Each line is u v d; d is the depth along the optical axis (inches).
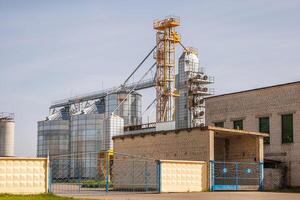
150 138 1638.8
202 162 1451.8
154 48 3398.1
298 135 1833.2
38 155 4097.0
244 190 1552.7
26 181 1142.3
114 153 1611.7
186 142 1530.5
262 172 1633.9
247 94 2026.3
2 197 979.9
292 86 1876.2
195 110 3009.4
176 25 3309.5
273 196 1204.5
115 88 4062.5
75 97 4389.8
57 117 4360.2
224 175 1535.4
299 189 1712.6
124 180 1646.2
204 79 3043.8
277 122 1907.0
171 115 3282.5
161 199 1027.9
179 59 3545.8
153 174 1544.0
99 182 1798.7
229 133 1576.0
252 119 1991.9
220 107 2121.1
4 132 4131.4
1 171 1115.9
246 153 1659.7
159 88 3319.4
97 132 3713.1
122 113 3973.9
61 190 1408.7
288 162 1851.6
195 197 1119.0
